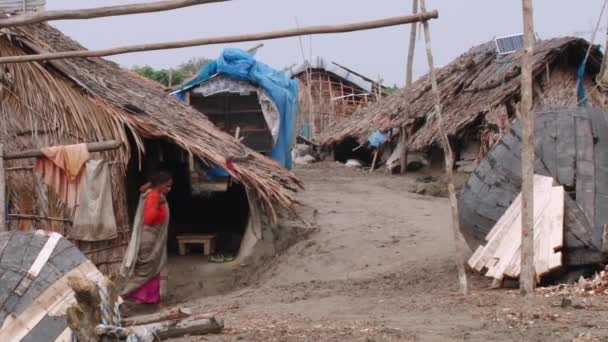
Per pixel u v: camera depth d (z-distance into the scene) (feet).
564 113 32.63
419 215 50.31
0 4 38.81
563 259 29.25
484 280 31.07
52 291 21.63
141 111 40.04
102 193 37.52
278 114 67.31
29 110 37.86
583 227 29.35
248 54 68.64
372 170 89.20
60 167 37.24
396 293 30.91
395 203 56.34
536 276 28.45
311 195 61.46
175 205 57.31
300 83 120.47
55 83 38.50
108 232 37.70
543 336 20.97
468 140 74.64
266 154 68.69
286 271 39.29
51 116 38.04
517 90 68.44
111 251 38.32
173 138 39.19
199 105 69.36
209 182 67.15
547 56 68.18
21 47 38.50
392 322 24.31
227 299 34.45
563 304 24.85
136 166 47.29
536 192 30.66
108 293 18.78
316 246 41.88
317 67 122.31
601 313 23.59
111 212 37.78
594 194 30.25
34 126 37.76
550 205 29.76
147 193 34.40
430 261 36.27
